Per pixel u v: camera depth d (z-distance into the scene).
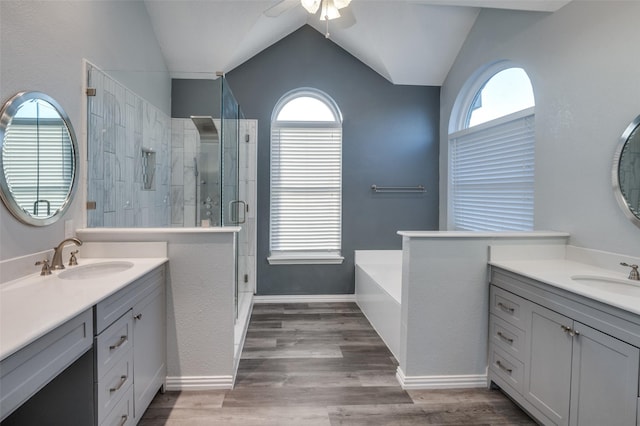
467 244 2.12
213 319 2.09
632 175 1.80
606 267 1.93
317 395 2.05
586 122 2.07
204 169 2.78
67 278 1.71
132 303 1.62
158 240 2.05
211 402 1.97
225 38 3.19
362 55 3.70
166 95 3.09
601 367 1.39
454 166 3.71
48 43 1.71
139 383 1.71
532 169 2.60
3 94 1.44
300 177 3.86
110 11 2.33
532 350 1.77
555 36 2.29
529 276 1.77
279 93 3.74
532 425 1.80
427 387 2.13
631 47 1.80
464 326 2.14
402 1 2.99
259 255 3.79
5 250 1.47
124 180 2.48
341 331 3.03
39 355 1.01
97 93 2.15
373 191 3.87
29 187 1.60
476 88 3.39
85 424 1.32
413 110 3.88
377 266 3.75
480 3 2.28
